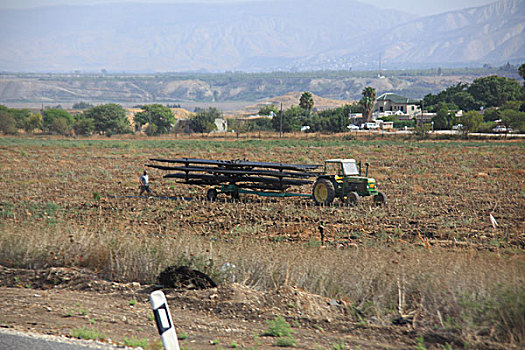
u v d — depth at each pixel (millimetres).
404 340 22938
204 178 76312
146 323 25547
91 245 37031
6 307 27719
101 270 34531
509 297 24281
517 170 107750
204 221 54969
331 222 54188
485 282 26391
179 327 24844
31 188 83375
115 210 62344
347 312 26547
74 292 30875
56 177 100750
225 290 29062
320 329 24469
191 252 34812
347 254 33531
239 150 190750
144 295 29969
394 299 27094
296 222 54219
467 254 33875
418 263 30359
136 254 34875
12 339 22734
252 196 76875
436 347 22156
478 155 156125
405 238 45531
